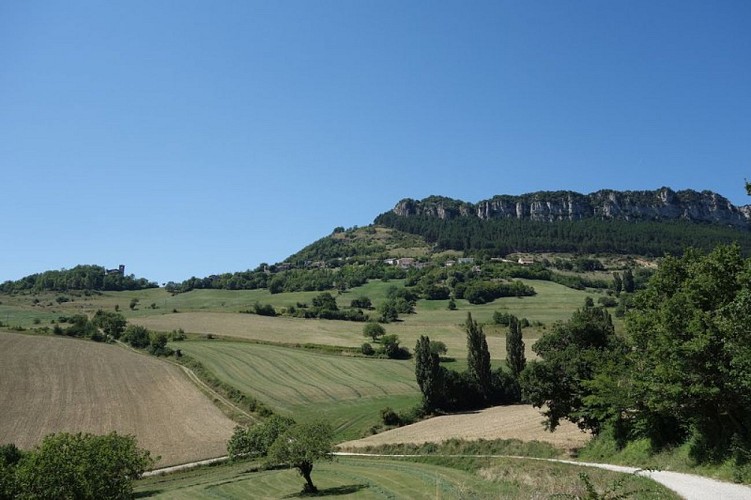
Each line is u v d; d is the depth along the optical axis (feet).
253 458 215.51
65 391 278.26
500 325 489.26
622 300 512.22
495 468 132.05
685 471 88.74
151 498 150.41
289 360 377.09
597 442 137.59
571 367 142.51
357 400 312.29
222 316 531.09
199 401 284.61
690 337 90.68
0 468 105.81
